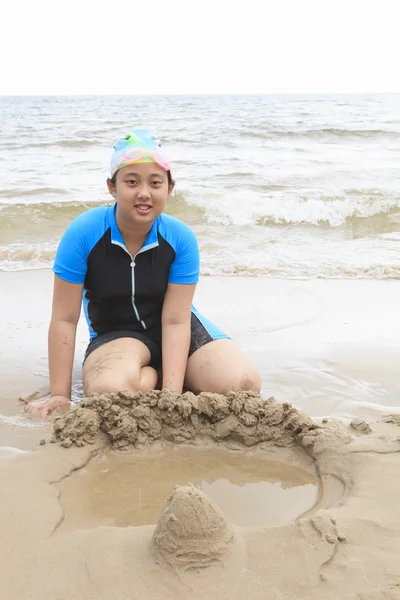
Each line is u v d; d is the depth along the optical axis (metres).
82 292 3.14
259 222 7.83
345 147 15.54
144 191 2.80
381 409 3.02
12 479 2.19
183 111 31.81
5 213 7.57
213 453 2.57
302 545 1.76
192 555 1.67
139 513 2.08
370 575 1.64
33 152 14.35
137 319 3.20
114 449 2.56
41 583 1.63
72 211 7.84
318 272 5.77
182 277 3.11
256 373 3.02
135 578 1.63
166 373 3.01
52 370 3.07
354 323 4.38
